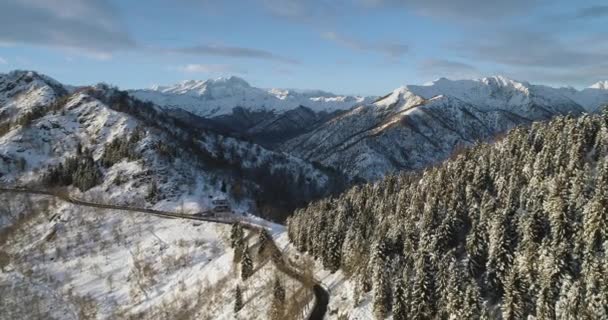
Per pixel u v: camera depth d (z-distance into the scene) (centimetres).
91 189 18762
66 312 12256
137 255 14562
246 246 12356
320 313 10088
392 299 9281
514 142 13838
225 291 12112
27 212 17425
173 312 11844
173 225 16075
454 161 14912
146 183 18775
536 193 10619
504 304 8019
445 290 8438
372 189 15425
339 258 11806
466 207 11375
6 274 13850
